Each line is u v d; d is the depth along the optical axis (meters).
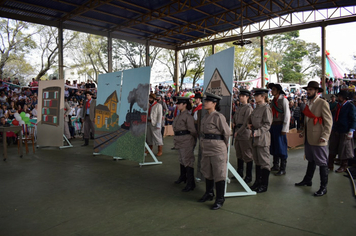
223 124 3.40
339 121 5.04
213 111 3.55
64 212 3.34
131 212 3.31
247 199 3.74
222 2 13.86
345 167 5.14
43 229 2.87
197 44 20.00
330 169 5.35
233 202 3.62
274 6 14.82
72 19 14.45
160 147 7.04
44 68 23.75
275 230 2.76
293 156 6.71
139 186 4.42
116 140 6.49
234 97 17.27
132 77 6.22
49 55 23.59
